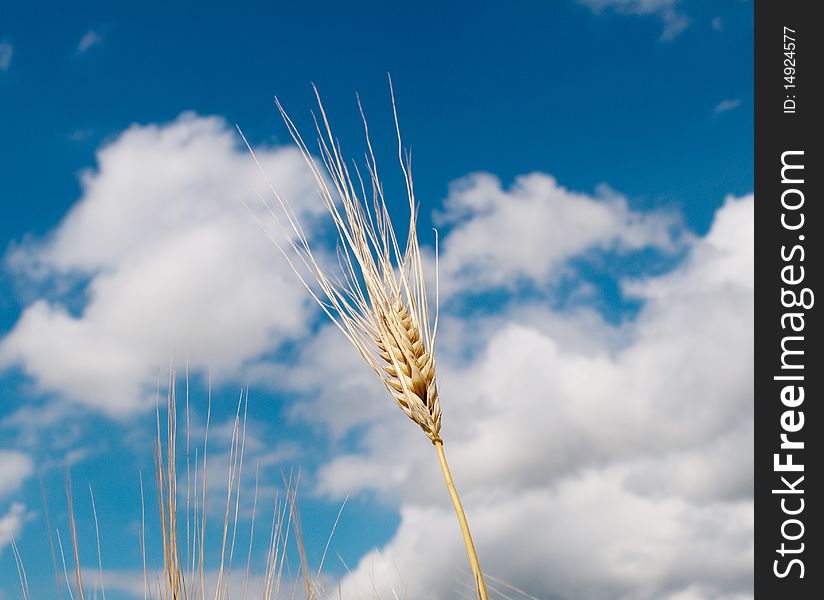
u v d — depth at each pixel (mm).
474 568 422
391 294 472
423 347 463
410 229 483
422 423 450
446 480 439
